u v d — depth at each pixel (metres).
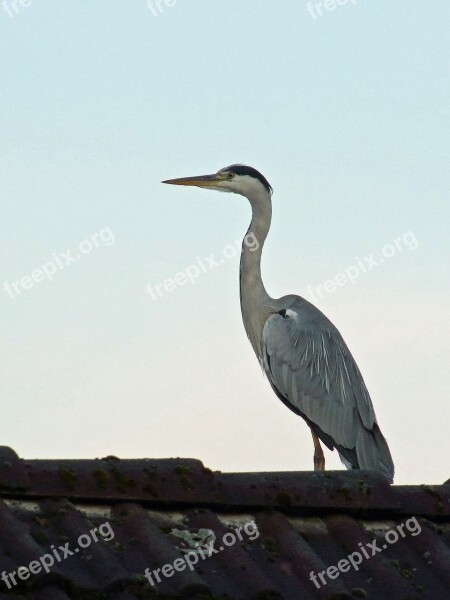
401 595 8.41
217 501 8.66
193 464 8.78
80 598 7.25
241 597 7.73
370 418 18.34
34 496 7.96
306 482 9.21
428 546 9.24
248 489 8.88
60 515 7.86
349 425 18.14
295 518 9.06
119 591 7.39
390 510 9.41
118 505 8.28
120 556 7.73
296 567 8.31
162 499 8.43
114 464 8.45
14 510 7.82
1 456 8.01
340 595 8.09
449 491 9.97
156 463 8.66
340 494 9.23
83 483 8.16
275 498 8.93
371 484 9.48
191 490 8.59
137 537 7.96
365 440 18.12
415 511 9.62
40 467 8.09
